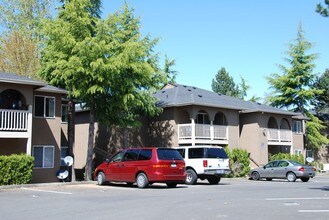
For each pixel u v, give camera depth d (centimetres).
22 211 1145
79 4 2400
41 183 2269
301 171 2731
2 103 2438
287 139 4247
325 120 5497
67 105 3048
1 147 2341
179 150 2392
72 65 2308
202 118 3619
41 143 2472
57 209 1185
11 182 2080
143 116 3478
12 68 3688
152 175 1917
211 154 2311
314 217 1047
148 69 2544
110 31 2397
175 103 3269
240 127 4031
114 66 2294
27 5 3869
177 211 1148
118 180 2069
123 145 3325
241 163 3303
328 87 5316
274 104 5128
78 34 2403
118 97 2528
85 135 3584
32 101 2295
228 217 1041
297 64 4956
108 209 1187
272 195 1634
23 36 3769
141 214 1089
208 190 1873
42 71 2709
